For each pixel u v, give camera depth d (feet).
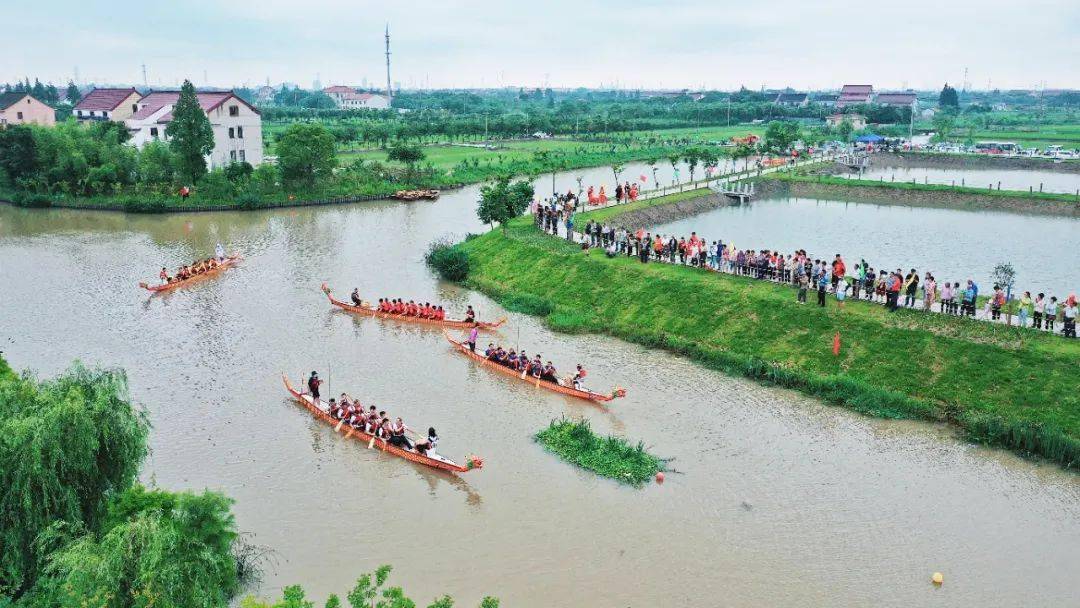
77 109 571.69
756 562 108.68
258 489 127.54
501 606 99.81
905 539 113.70
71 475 94.12
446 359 184.03
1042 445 133.49
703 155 455.22
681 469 132.87
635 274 214.69
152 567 79.10
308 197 402.72
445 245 271.69
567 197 311.47
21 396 99.35
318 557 110.01
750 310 185.68
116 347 190.49
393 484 129.80
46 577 86.48
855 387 155.53
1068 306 155.02
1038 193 390.01
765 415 151.64
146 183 403.75
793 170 498.28
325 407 153.89
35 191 399.03
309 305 225.97
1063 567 107.34
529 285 231.71
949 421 145.38
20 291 238.48
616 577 105.60
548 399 161.27
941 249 287.07
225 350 188.96
